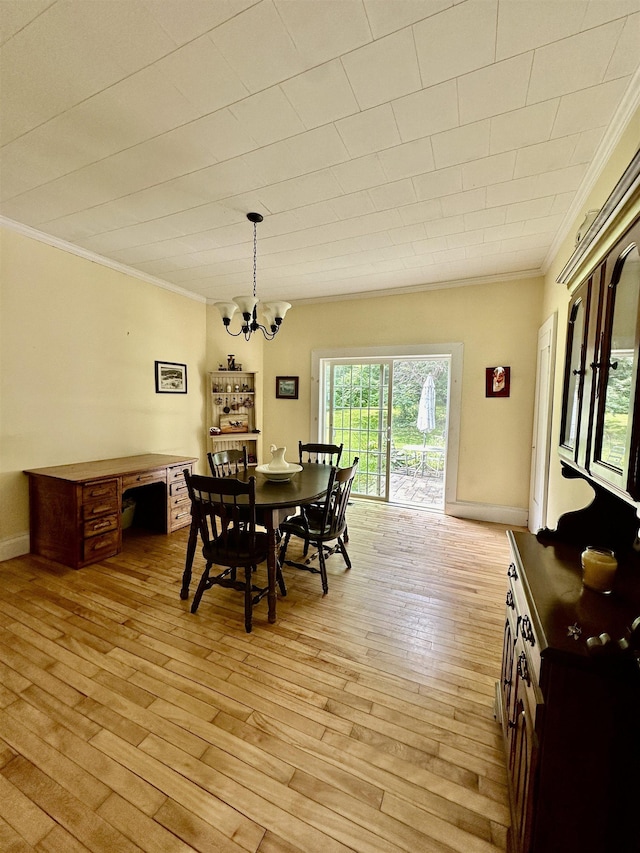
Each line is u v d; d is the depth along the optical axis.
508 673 1.35
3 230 2.76
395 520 4.08
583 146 1.88
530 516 3.79
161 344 4.21
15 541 2.97
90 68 1.45
